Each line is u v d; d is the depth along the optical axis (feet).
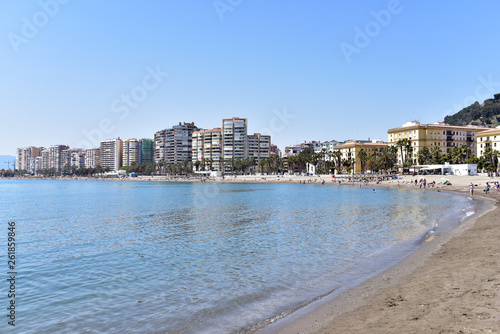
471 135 510.99
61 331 37.47
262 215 141.79
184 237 95.04
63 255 75.41
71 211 174.09
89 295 48.98
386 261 59.82
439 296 37.42
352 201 201.46
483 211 121.60
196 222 124.88
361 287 45.52
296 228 104.88
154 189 426.51
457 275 44.80
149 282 54.39
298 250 73.56
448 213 128.26
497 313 30.55
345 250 71.51
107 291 50.52
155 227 114.93
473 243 65.26
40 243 89.76
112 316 41.06
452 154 432.66
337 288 46.39
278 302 42.63
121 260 69.92
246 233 98.68
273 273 56.44
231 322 37.29
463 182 308.19
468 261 51.62
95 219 139.85
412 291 40.75
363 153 540.52
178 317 39.75
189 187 469.98
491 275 42.70
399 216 126.93
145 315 40.88
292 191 325.83
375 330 30.01
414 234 86.89
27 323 39.78
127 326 38.04
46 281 56.39
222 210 165.89
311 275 54.08
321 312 37.22
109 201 239.30
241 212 155.22
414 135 496.23
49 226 121.39
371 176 459.73
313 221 119.85
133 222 128.67
